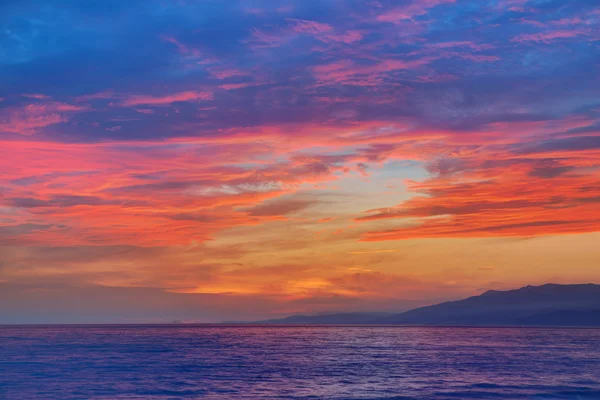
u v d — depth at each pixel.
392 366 87.81
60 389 59.97
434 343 166.38
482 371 80.19
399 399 54.56
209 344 158.00
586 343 165.62
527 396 56.44
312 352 122.75
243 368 84.19
